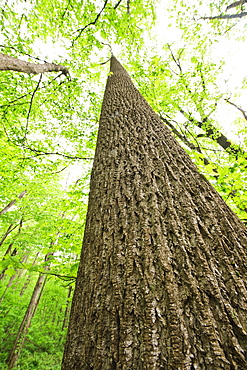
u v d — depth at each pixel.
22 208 8.58
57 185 9.89
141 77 5.96
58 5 4.52
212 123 7.16
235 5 6.84
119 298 0.80
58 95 5.57
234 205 2.67
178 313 0.69
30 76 4.93
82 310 0.90
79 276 1.10
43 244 7.44
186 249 0.88
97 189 1.46
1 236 9.89
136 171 1.37
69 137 5.86
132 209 1.13
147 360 0.62
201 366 0.57
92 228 1.23
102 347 0.72
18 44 4.84
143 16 5.67
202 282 0.77
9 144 4.65
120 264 0.91
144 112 2.16
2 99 5.05
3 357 8.20
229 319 0.66
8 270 1.56
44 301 11.66
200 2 6.69
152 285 0.79
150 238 0.96
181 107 6.97
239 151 4.91
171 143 1.67
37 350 9.63
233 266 0.82
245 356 0.58
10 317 9.91
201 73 6.79
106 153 1.72
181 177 1.28
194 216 1.03
